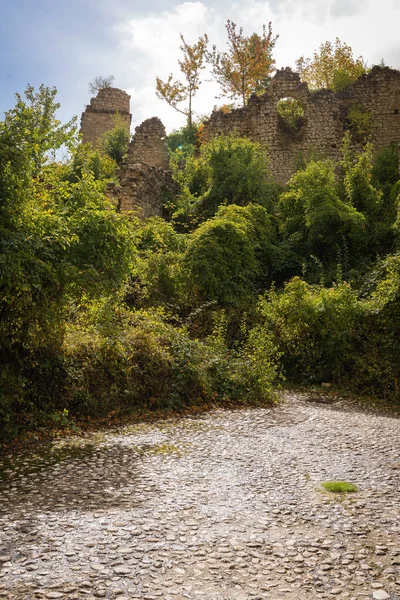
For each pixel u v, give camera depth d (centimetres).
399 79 2805
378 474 666
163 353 1089
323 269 1847
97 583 398
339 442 829
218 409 1066
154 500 570
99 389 982
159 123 3058
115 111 3659
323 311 1377
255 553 452
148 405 1030
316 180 1991
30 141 841
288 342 1420
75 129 992
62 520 509
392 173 2423
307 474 668
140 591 390
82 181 983
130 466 690
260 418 998
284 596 389
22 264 766
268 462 718
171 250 1770
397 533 492
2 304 833
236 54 3322
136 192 2147
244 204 2270
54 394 923
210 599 383
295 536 486
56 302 840
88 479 634
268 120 2856
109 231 872
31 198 845
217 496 587
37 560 429
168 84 3447
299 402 1192
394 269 1397
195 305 1616
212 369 1152
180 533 488
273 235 2031
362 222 1914
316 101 2838
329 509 550
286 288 1477
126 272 913
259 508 552
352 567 430
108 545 459
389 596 388
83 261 848
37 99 1588
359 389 1333
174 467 689
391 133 2802
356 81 2870
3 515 518
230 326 1533
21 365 894
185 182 2506
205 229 1720
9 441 801
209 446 795
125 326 1130
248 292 1689
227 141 2458
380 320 1350
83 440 821
